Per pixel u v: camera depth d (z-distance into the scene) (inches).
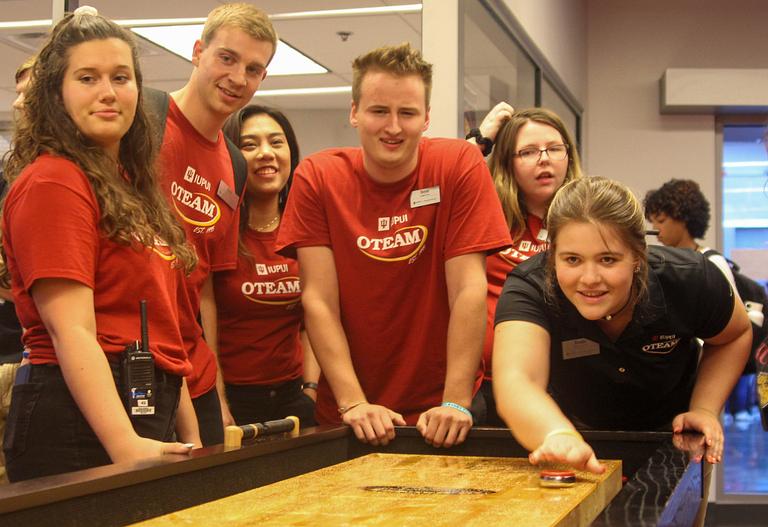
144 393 53.1
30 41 150.3
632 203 51.9
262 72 76.4
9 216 50.9
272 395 96.0
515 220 94.3
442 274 73.8
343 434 57.2
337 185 73.9
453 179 72.3
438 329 74.2
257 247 93.8
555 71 178.5
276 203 97.7
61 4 115.8
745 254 216.2
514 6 142.5
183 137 75.0
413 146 69.6
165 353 56.8
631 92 224.1
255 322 93.4
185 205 74.8
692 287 59.4
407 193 73.0
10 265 52.2
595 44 227.3
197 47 76.1
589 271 50.9
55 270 48.6
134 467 36.3
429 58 111.7
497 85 133.5
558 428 46.1
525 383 52.4
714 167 217.0
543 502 35.1
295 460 49.2
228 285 91.0
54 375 50.9
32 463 50.3
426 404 75.6
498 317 59.4
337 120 203.5
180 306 69.8
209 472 40.3
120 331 53.9
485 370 89.1
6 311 89.0
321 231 74.2
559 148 93.4
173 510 37.6
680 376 65.6
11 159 55.4
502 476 43.3
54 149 52.5
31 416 50.5
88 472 34.7
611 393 64.3
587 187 53.0
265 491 38.6
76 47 54.1
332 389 69.7
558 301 57.8
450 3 110.8
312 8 139.9
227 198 80.0
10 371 88.0
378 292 73.6
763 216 217.0
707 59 221.5
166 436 56.9
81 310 49.8
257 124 94.6
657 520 29.0
